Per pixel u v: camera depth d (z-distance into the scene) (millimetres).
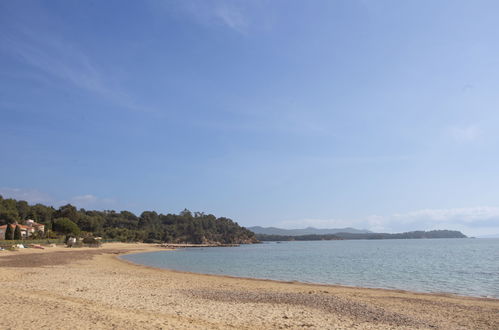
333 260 74688
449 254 96312
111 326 11914
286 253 112250
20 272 31531
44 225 137500
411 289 31734
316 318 16625
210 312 16953
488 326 15992
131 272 38344
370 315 17812
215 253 114688
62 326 11602
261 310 18125
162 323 13000
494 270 49906
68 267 40594
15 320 12102
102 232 168250
